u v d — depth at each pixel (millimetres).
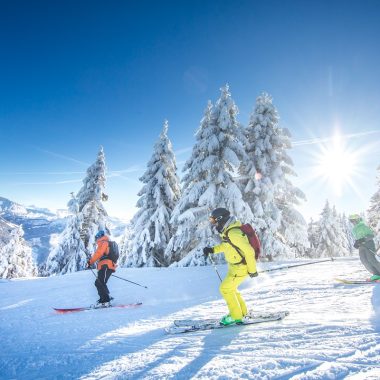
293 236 20125
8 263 32469
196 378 2650
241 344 3465
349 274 8797
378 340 3031
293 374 2479
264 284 8375
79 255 26672
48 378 3111
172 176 24453
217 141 19234
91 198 27891
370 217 26094
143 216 23219
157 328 4840
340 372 2406
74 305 7996
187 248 20375
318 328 3703
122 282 11609
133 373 2945
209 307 6309
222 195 18922
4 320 6566
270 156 20672
